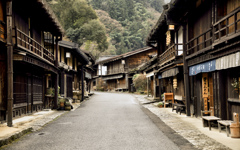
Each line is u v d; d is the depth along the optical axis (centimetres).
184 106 1379
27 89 1394
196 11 1226
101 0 9212
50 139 808
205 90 1162
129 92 4328
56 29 1625
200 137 796
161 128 983
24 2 1197
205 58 1039
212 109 1096
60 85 2131
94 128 1004
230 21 903
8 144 741
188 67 1324
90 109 1794
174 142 741
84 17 5853
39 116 1366
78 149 677
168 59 1562
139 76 3778
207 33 1105
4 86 1044
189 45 1311
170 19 1338
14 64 1174
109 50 7094
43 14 1332
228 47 795
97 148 684
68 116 1412
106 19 8250
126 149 669
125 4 9444
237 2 856
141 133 888
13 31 1162
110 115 1425
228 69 921
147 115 1405
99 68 5750
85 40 5734
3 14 1066
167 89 2106
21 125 1041
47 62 1438
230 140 746
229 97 916
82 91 2756
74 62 2725
